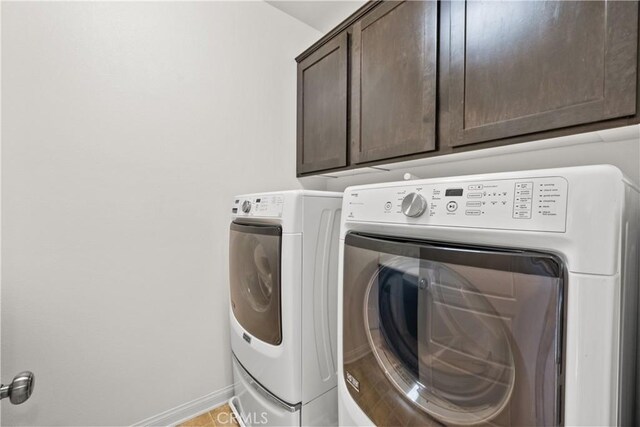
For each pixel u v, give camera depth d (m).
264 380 1.18
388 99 1.36
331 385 1.18
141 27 1.39
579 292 0.48
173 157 1.50
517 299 0.54
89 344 1.28
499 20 0.99
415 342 0.75
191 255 1.56
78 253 1.25
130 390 1.38
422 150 1.23
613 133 0.85
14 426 1.13
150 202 1.43
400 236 0.79
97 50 1.28
